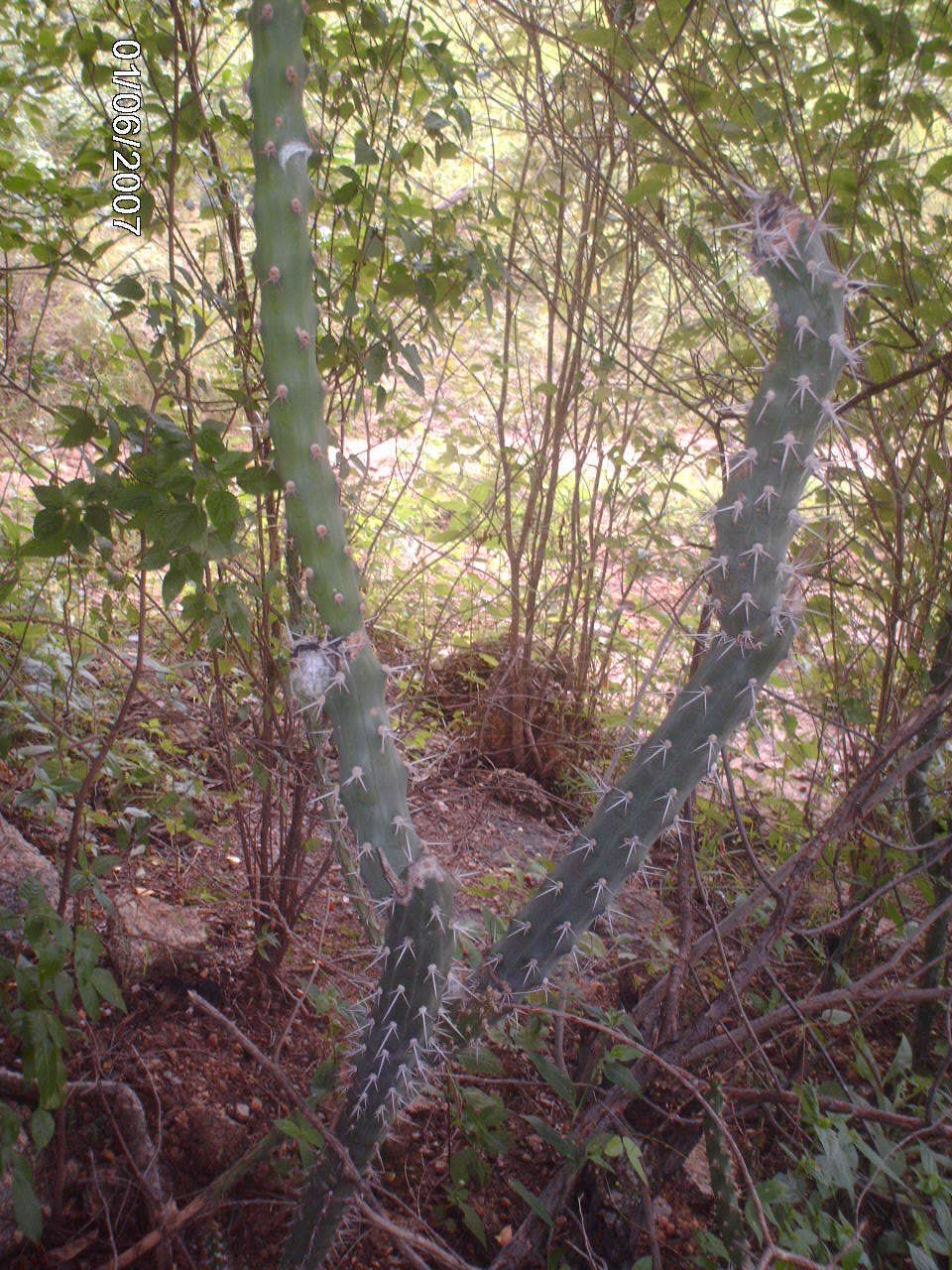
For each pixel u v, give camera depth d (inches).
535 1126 70.1
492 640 141.9
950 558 92.4
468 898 106.1
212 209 76.4
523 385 157.2
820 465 55.9
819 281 52.8
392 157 77.3
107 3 76.9
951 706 74.6
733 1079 83.4
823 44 89.5
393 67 85.1
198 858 98.3
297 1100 60.5
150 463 63.8
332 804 63.0
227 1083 79.1
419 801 122.3
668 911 110.0
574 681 135.0
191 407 73.8
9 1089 67.4
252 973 86.8
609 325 116.0
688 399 124.8
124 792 98.7
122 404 69.2
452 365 162.9
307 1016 86.6
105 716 101.3
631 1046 69.4
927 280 85.1
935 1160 70.7
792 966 102.6
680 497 176.7
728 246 89.4
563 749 133.9
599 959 92.0
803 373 53.8
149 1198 69.9
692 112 80.4
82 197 79.4
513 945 63.9
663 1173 76.9
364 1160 61.9
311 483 52.5
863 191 82.2
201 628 77.9
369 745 54.4
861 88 80.4
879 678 99.0
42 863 83.4
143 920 86.6
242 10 70.3
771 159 83.0
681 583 152.7
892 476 84.0
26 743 95.1
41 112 97.3
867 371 86.0
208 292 70.7
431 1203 77.6
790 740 109.3
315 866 101.7
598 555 148.4
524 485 130.9
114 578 76.9
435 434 158.1
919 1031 92.5
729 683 58.6
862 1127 80.6
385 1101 59.1
